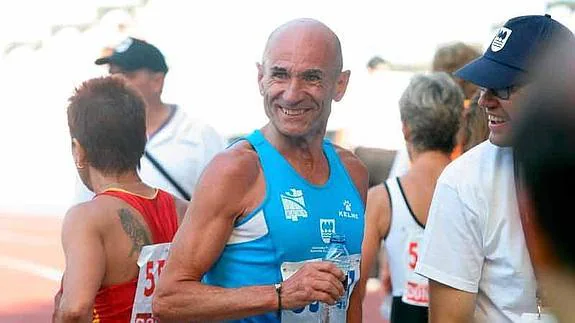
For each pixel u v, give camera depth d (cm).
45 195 3766
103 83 592
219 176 494
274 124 512
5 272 2380
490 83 479
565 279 179
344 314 532
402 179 727
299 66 503
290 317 504
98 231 551
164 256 577
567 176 178
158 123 826
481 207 492
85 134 580
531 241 186
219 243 495
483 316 506
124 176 584
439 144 719
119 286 559
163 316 500
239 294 487
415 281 723
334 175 539
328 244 515
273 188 504
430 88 722
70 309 524
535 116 185
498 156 495
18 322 1850
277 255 502
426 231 513
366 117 1861
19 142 4319
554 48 220
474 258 500
